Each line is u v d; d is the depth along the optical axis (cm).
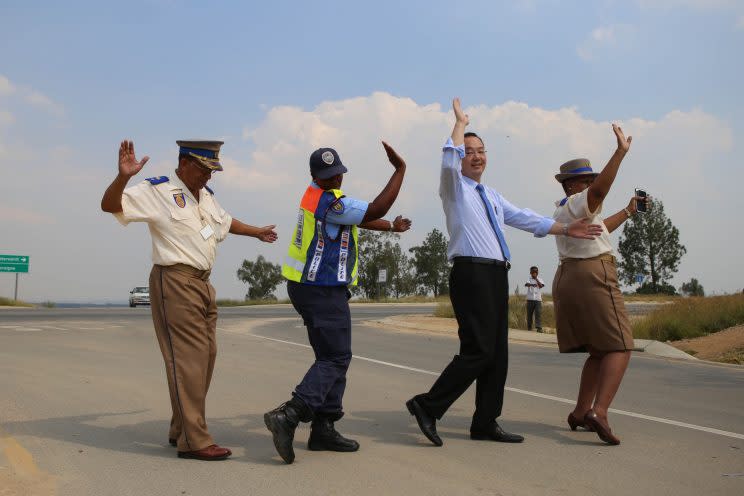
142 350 1113
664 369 1007
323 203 460
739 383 859
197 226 457
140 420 560
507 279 516
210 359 466
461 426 571
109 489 381
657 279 6638
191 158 455
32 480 391
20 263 4856
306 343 1330
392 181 458
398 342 1423
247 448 481
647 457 471
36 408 595
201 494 376
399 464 445
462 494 384
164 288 448
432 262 6875
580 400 555
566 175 562
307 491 384
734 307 1772
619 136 503
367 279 6191
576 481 412
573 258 543
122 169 415
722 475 429
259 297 6756
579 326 534
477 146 522
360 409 642
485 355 493
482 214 510
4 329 1591
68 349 1105
